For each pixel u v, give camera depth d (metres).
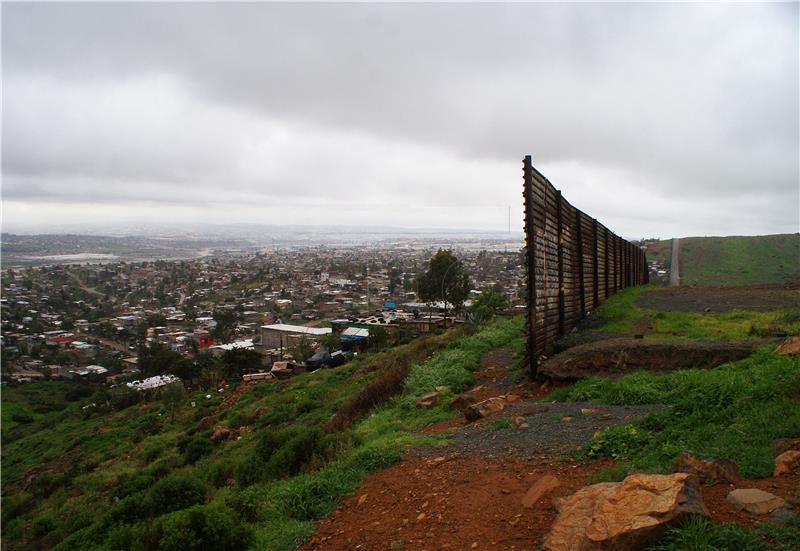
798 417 4.20
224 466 10.48
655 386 6.68
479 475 4.84
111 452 22.78
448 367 11.76
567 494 3.95
